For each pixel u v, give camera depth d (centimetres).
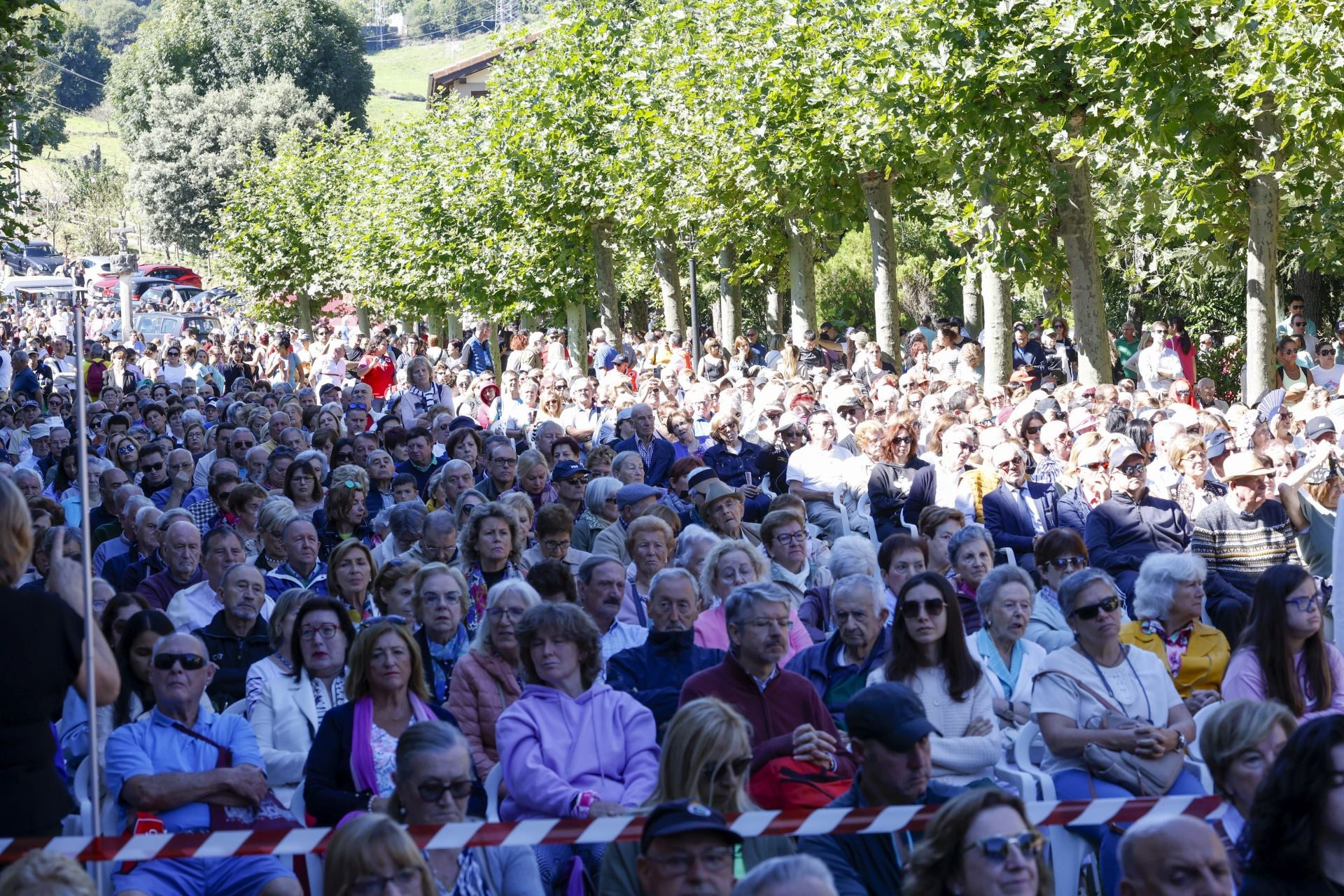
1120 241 2986
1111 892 639
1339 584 799
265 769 707
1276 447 1223
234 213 5684
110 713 712
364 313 5575
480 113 3700
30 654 525
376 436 1589
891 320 2564
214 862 635
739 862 593
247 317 5909
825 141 2347
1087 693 703
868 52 2127
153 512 1084
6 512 521
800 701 700
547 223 3425
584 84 3312
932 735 697
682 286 4250
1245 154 1862
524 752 659
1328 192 1905
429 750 559
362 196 4847
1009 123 1872
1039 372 2412
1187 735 711
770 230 2941
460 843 508
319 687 742
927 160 1978
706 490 1241
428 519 1010
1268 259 1891
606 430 1870
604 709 678
